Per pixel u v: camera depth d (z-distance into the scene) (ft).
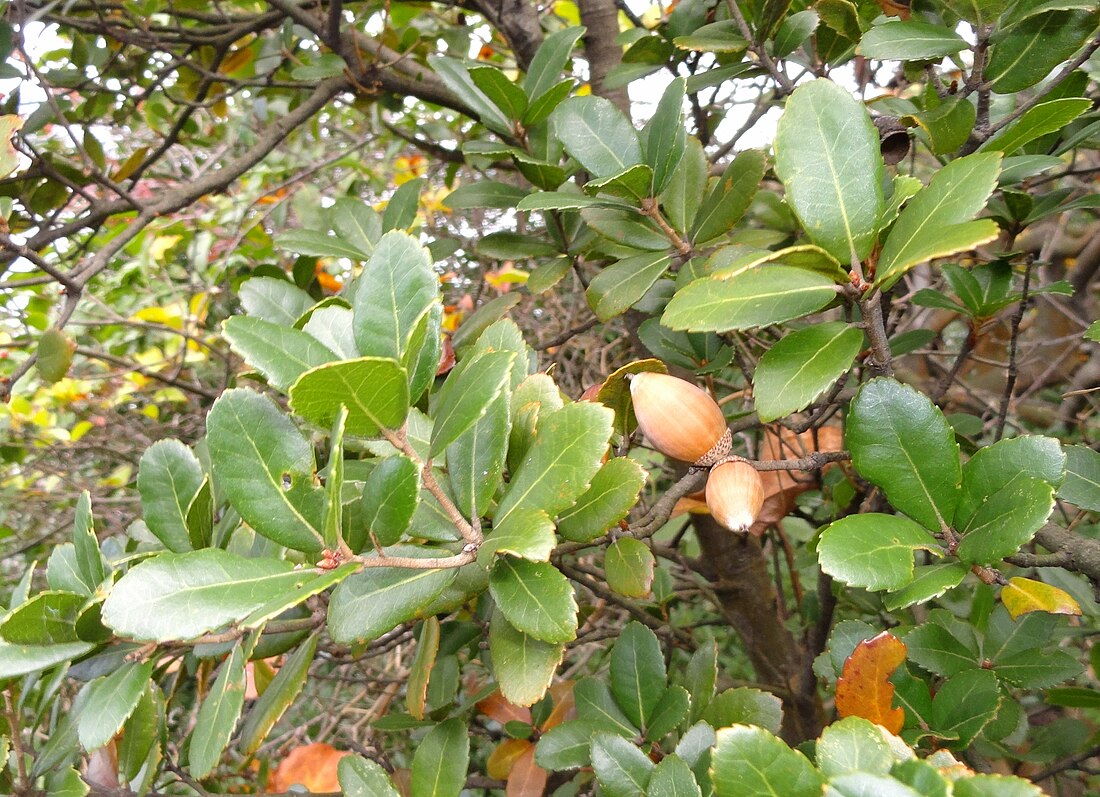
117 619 0.52
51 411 2.29
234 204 2.40
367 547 0.64
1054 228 1.47
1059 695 0.86
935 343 1.57
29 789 0.73
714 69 0.96
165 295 2.45
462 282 2.37
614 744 0.63
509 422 0.62
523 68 1.42
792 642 1.37
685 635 1.21
